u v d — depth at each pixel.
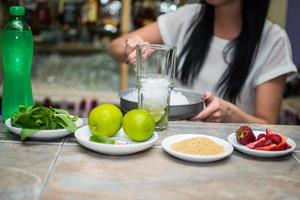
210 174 0.59
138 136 0.67
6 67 0.76
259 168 0.62
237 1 1.18
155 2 1.90
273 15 1.48
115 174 0.57
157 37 1.36
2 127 0.77
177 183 0.55
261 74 1.18
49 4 1.92
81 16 1.93
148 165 0.61
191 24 1.29
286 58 1.18
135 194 0.51
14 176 0.55
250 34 1.18
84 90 1.83
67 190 0.52
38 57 2.06
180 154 0.62
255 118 1.07
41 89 1.80
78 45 1.94
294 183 0.57
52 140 0.71
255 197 0.52
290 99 1.81
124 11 1.78
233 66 1.20
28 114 0.69
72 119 0.77
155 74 0.81
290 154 0.70
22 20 0.76
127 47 1.12
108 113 0.68
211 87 1.25
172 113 0.84
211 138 0.72
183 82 1.29
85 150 0.67
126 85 1.85
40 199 0.49
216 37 1.25
